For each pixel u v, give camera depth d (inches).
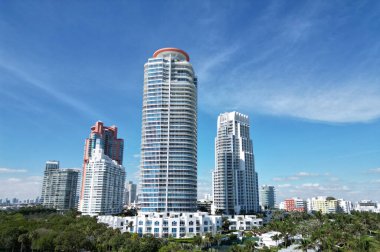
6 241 6914.4
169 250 6427.2
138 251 6412.4
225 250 7642.7
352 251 6850.4
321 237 7347.4
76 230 7687.0
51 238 6860.2
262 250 6496.1
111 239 7003.0
